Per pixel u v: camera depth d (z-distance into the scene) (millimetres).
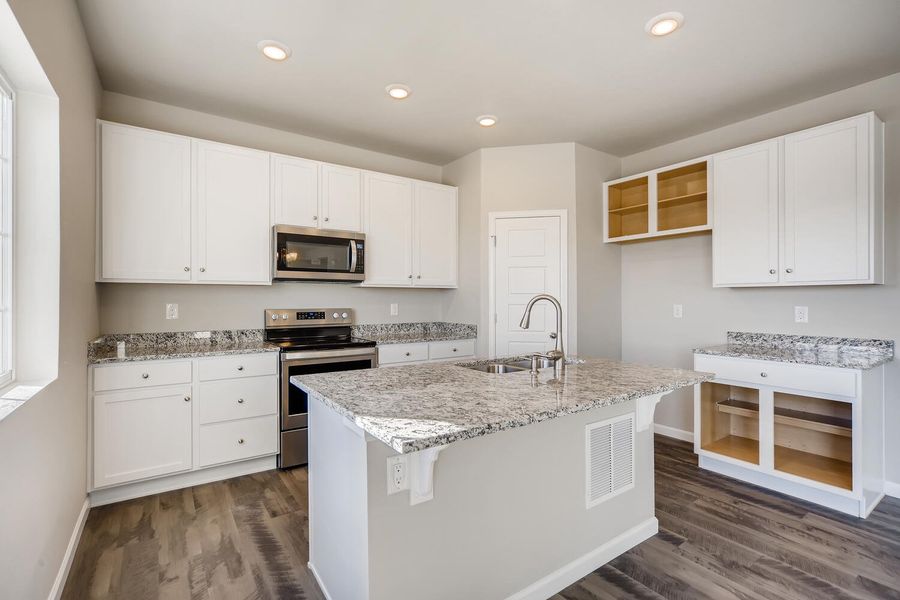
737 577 1903
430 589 1509
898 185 2625
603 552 1998
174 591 1793
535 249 3891
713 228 3217
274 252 3217
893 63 2549
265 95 2980
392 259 3867
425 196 4070
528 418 1305
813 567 1967
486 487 1641
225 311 3385
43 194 1762
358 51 2459
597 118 3332
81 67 2180
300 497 2635
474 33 2295
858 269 2559
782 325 3139
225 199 3086
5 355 1641
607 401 1524
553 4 2064
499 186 3975
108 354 2635
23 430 1389
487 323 3980
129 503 2543
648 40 2348
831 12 2100
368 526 1377
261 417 2988
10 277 1666
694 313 3650
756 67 2607
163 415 2652
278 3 2055
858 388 2373
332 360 3232
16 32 1378
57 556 1760
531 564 1770
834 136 2652
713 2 2039
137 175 2777
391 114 3275
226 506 2516
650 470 2240
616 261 4152
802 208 2775
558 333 2105
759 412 2779
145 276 2799
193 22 2193
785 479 2678
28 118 1741
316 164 3467
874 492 2543
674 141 3805
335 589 1654
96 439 2453
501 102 3084
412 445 1073
